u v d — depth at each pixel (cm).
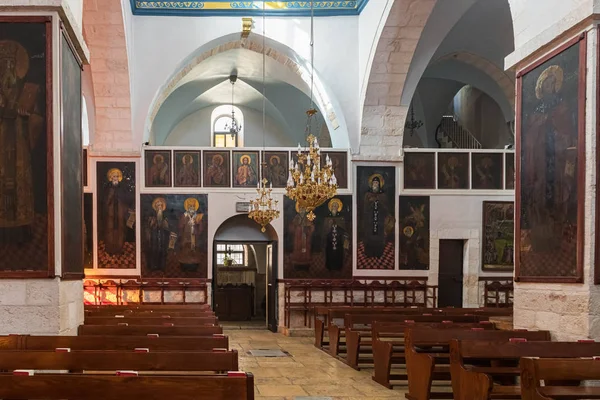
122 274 1847
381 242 1911
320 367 1218
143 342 711
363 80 1862
